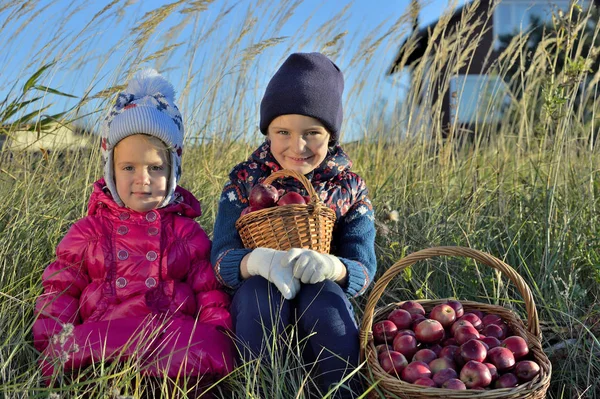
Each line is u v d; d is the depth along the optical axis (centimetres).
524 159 498
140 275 275
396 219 356
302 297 254
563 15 407
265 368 244
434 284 359
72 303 270
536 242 379
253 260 256
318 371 246
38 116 359
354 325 253
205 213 399
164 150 283
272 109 285
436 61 517
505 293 326
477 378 223
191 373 239
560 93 394
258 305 251
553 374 283
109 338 244
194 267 287
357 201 300
